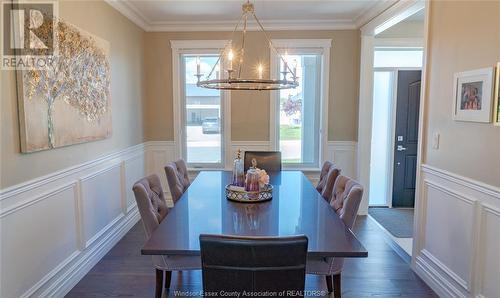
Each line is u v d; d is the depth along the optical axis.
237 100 4.90
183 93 5.00
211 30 4.79
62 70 2.60
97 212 3.29
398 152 5.03
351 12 4.23
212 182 3.11
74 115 2.79
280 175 3.51
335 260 2.15
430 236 2.84
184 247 1.70
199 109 5.02
